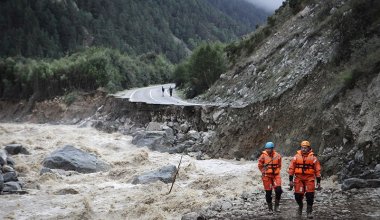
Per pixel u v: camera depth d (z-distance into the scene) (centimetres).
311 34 2792
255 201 1372
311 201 1066
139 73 9162
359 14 2198
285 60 2964
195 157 2673
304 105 2197
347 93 1838
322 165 1702
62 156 2320
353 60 2020
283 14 3931
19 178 2050
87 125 4700
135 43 15775
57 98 6662
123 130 3891
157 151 2948
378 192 1250
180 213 1420
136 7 18425
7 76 8181
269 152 1173
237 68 3812
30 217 1430
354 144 1616
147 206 1475
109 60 8000
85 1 16462
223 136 2689
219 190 1683
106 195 1756
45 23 13838
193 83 4950
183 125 3136
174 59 16725
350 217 1065
